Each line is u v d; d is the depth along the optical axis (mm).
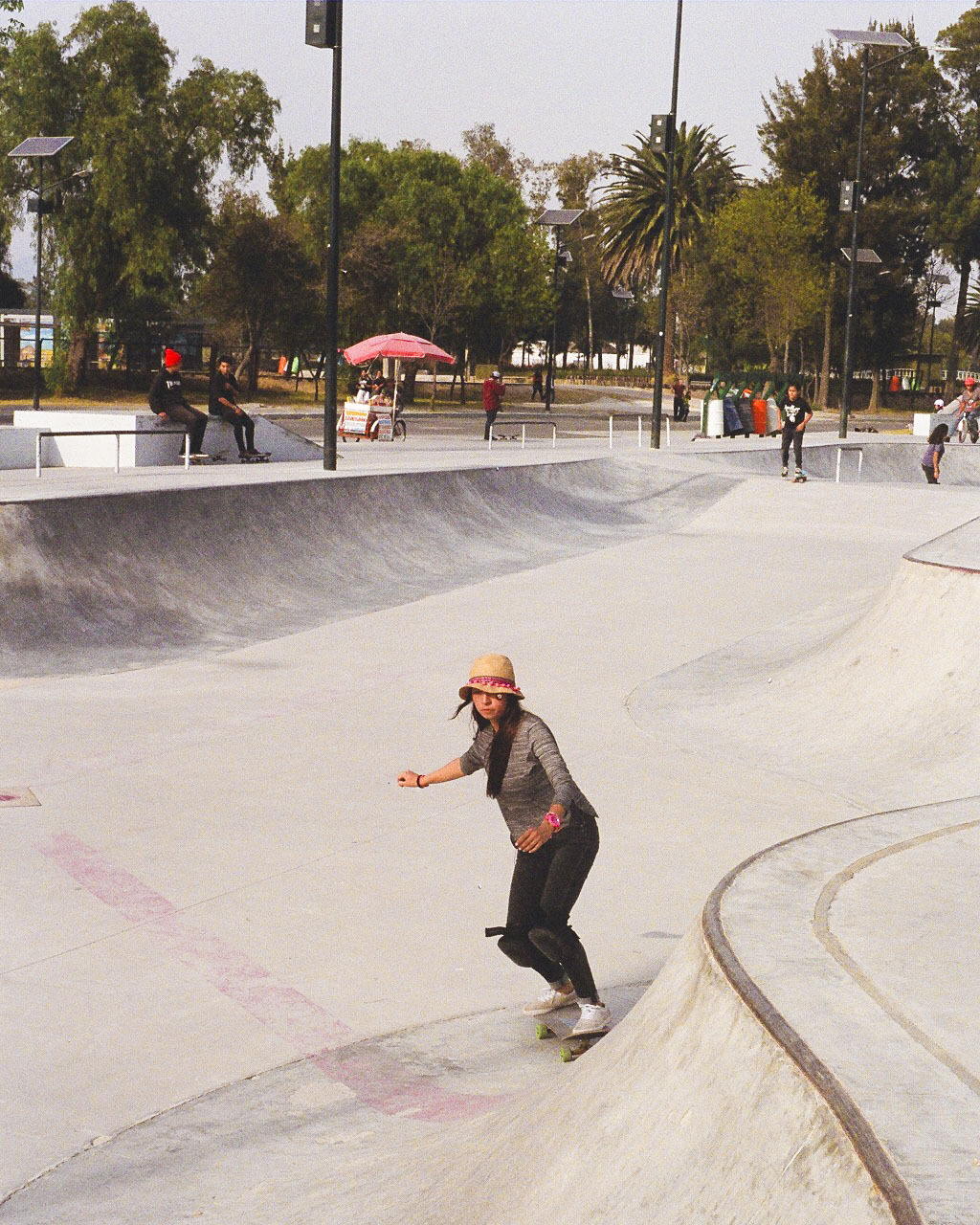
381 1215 3598
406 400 57906
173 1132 4469
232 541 16250
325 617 15102
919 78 68875
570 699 11211
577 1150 3273
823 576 18031
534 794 5094
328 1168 4141
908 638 10445
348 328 57156
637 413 59750
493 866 7246
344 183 58625
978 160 69812
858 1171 2514
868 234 68812
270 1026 5305
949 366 75500
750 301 67250
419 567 18531
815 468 32906
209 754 9242
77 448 22953
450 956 6059
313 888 6828
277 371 72438
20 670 11836
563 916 5090
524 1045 5172
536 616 15008
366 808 8188
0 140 49656
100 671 11969
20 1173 4188
